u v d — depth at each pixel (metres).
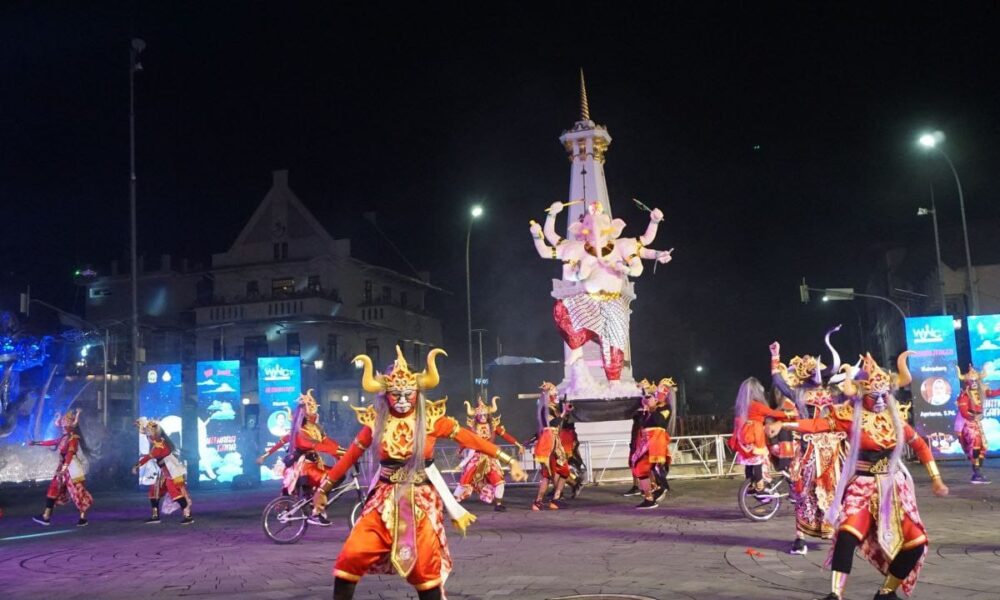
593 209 21.98
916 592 6.99
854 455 6.67
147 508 19.42
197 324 50.91
